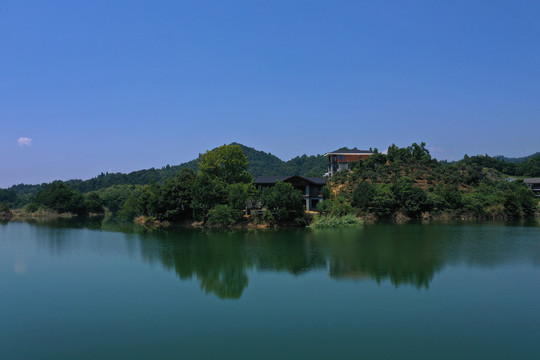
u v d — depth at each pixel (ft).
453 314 86.69
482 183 371.97
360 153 450.30
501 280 113.09
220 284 109.70
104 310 89.81
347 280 113.09
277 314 86.53
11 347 71.61
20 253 157.99
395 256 146.41
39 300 97.04
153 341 73.61
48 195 420.77
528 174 515.09
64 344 72.74
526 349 70.23
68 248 169.99
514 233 214.28
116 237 206.69
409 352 68.95
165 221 277.85
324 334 76.33
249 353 68.54
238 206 245.04
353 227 244.63
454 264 132.87
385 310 88.94
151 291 103.76
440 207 311.88
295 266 130.72
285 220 247.50
